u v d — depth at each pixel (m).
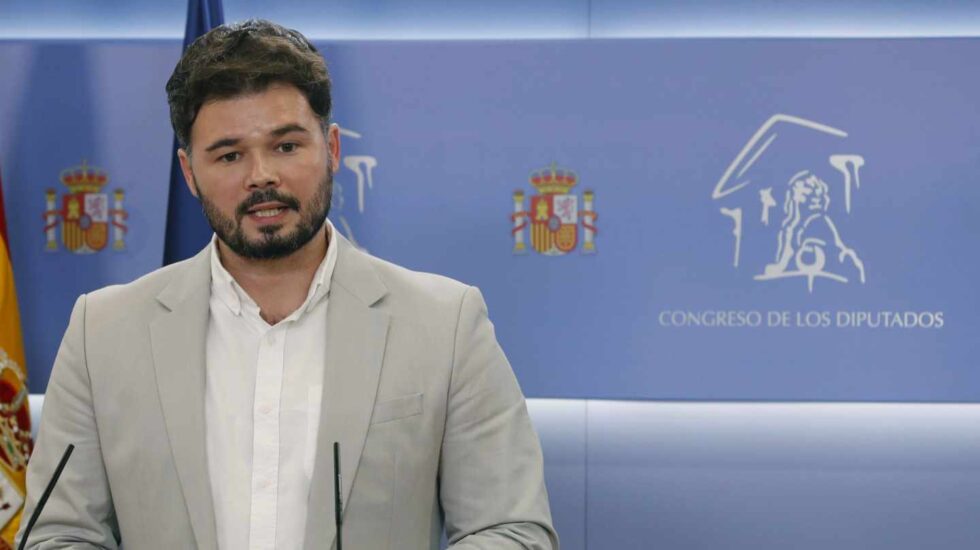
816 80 5.81
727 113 5.84
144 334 2.77
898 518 6.20
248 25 2.67
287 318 2.75
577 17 6.21
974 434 6.18
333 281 2.80
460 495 2.75
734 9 6.16
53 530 2.69
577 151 5.88
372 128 5.90
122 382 2.72
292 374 2.73
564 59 5.86
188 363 2.71
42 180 5.99
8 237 5.93
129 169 5.98
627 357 5.89
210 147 2.56
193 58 2.61
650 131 5.86
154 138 5.98
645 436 6.27
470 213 5.90
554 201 5.89
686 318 5.87
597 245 5.88
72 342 2.82
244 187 2.55
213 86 2.54
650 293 5.88
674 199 5.86
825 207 5.83
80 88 5.96
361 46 5.89
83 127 5.97
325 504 2.58
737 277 5.85
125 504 2.68
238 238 2.59
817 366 5.85
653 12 6.19
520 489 2.74
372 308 2.78
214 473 2.66
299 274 2.76
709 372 5.87
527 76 5.87
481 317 2.88
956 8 6.12
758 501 6.23
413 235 5.92
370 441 2.64
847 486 6.21
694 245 5.86
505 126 5.89
